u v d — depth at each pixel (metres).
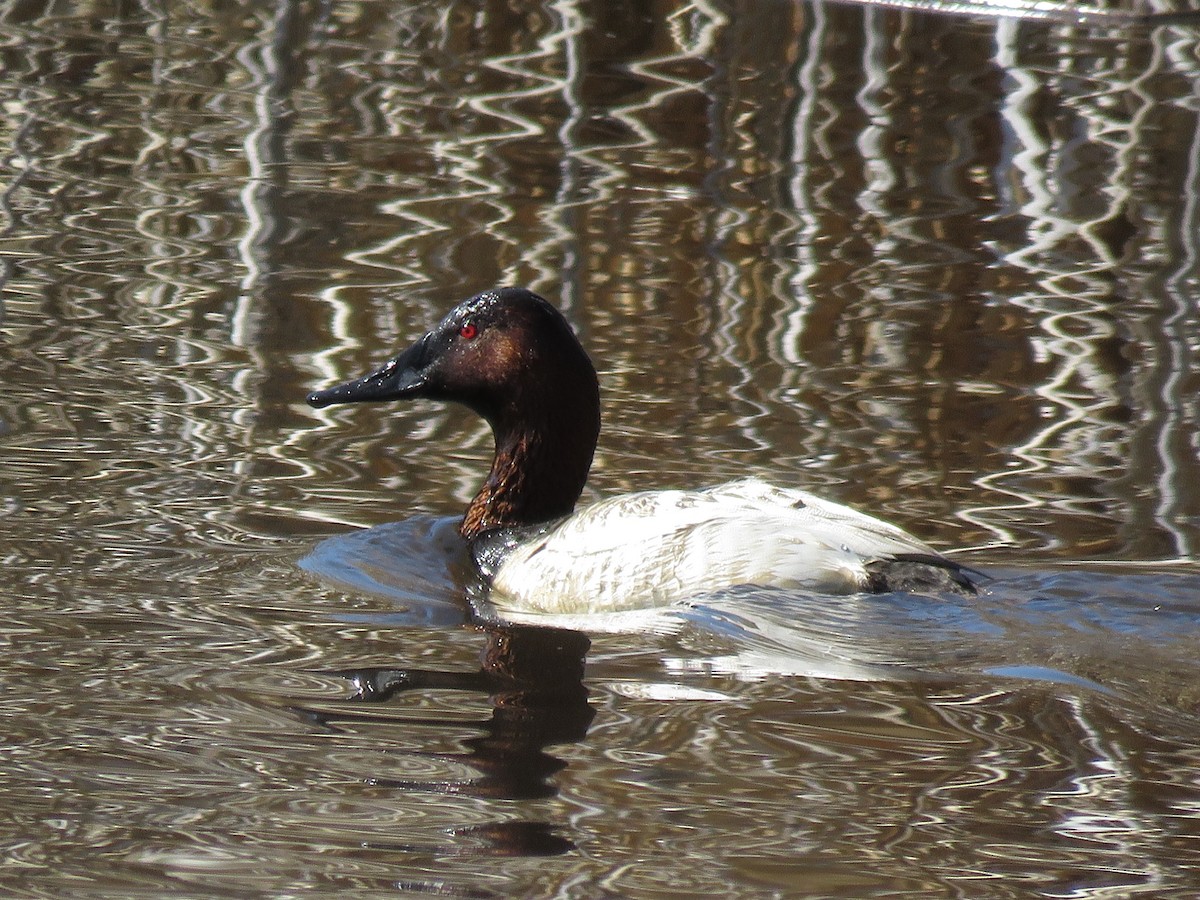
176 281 15.34
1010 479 11.73
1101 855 6.43
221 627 8.88
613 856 6.37
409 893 6.08
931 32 21.66
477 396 11.04
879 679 8.24
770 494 10.09
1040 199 17.72
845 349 14.21
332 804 6.78
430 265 15.75
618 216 17.09
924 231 16.94
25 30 22.83
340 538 10.50
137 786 6.91
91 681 8.00
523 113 20.11
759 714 7.78
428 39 22.55
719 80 20.91
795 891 6.15
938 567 9.59
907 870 6.25
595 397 11.08
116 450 11.82
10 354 13.59
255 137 19.25
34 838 6.45
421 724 7.63
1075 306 15.17
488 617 9.38
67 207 17.19
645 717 7.74
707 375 13.61
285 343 14.02
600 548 9.77
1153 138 18.89
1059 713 7.82
